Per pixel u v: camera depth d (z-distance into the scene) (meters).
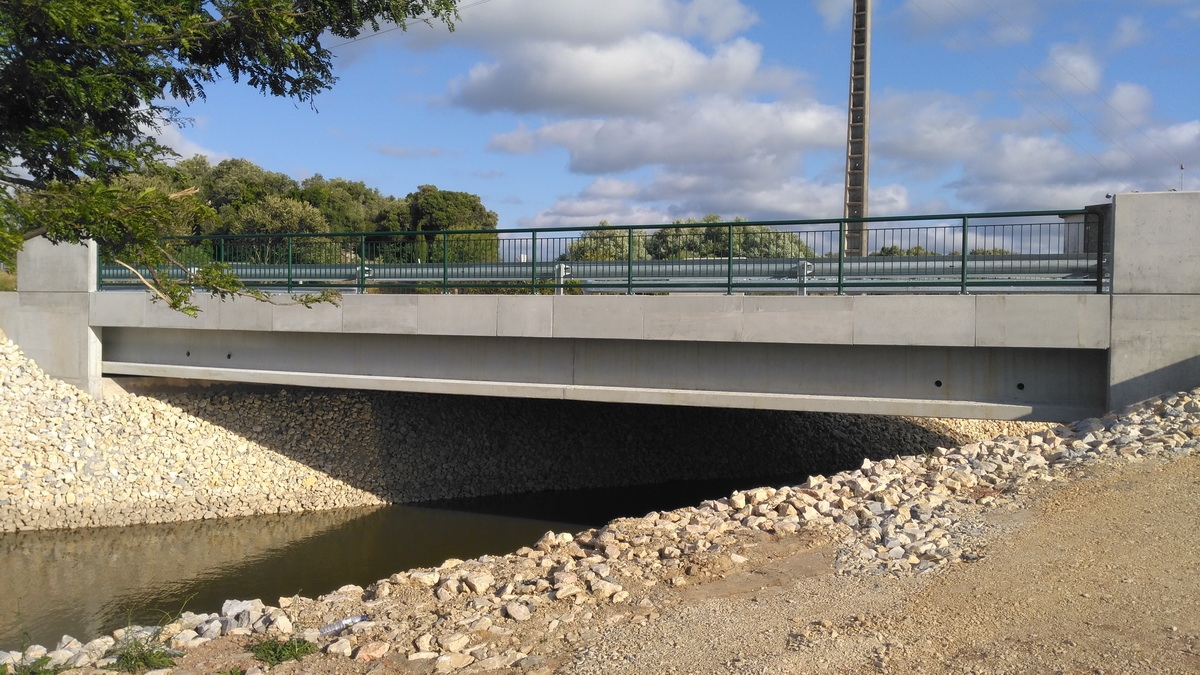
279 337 16.70
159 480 17.47
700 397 12.72
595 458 21.75
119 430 18.20
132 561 14.42
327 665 5.71
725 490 20.86
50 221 6.36
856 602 6.21
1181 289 10.08
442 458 20.28
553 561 7.77
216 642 6.31
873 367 11.84
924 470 9.60
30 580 13.40
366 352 15.64
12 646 10.43
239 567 14.14
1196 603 5.62
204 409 19.66
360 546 15.46
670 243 14.13
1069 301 10.52
